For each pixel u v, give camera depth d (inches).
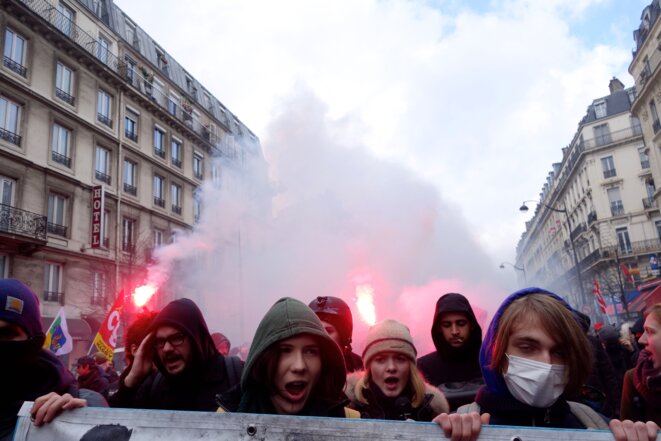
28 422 71.7
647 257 1480.1
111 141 999.0
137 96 1090.7
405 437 62.9
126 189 1035.9
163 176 1173.1
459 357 140.6
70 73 920.3
